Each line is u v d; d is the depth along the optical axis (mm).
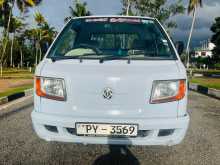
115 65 3486
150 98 3260
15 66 91875
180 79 3359
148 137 3273
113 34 4293
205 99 10125
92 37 4301
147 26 4410
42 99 3400
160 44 4102
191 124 5910
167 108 3293
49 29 64438
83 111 3268
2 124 5617
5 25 46000
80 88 3271
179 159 3869
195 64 96312
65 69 3404
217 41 65500
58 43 4082
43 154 3947
